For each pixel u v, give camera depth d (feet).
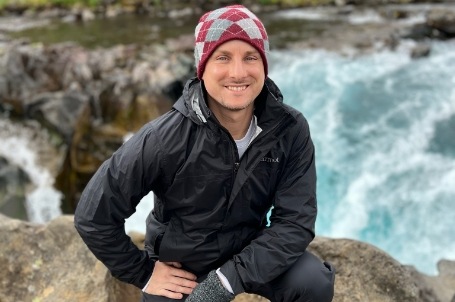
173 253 7.24
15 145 26.53
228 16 6.26
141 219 23.22
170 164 6.52
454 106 25.44
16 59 29.86
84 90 27.35
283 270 6.89
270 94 6.50
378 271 9.98
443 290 12.42
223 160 6.54
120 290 9.99
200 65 6.41
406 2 45.01
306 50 32.73
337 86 27.94
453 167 21.99
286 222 6.94
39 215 24.53
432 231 20.06
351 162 23.26
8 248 10.52
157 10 46.68
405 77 28.35
